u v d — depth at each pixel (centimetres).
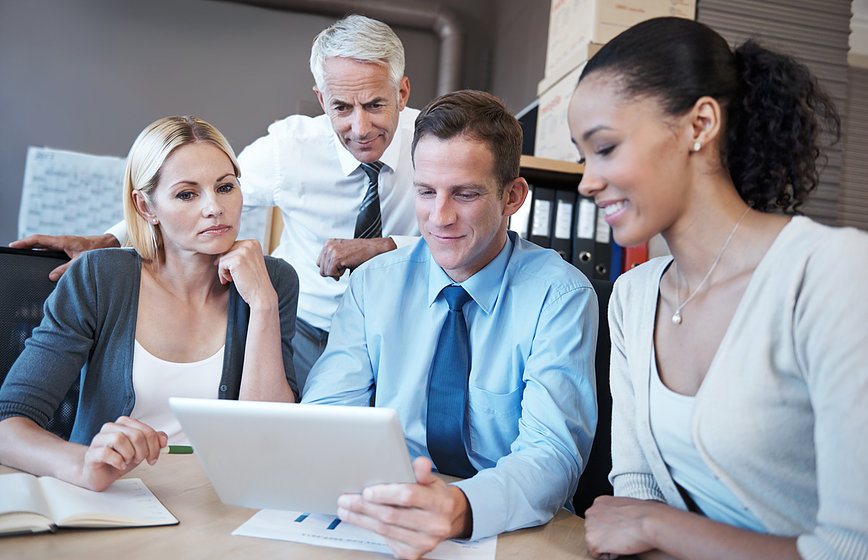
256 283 154
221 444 92
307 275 230
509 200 138
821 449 75
